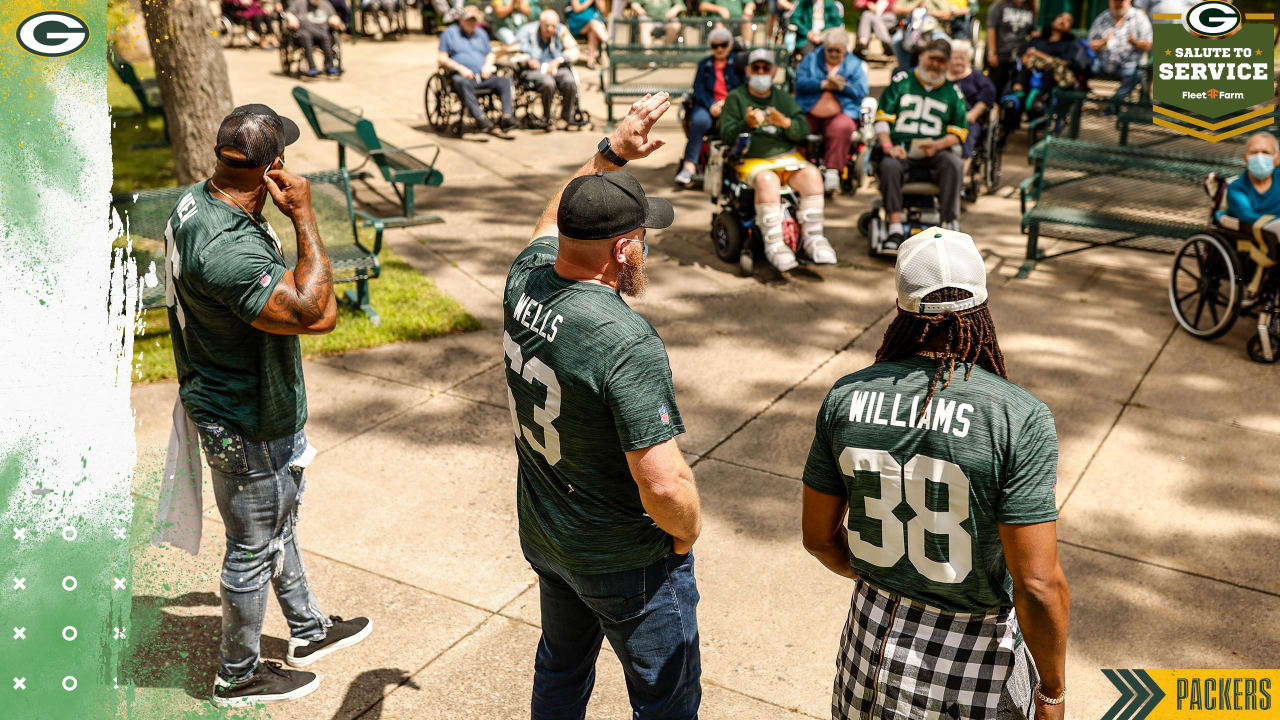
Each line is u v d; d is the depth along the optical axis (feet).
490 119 37.96
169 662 11.09
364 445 16.24
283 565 10.94
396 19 57.36
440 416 17.29
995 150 32.09
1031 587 6.49
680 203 30.42
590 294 7.61
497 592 12.78
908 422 6.75
